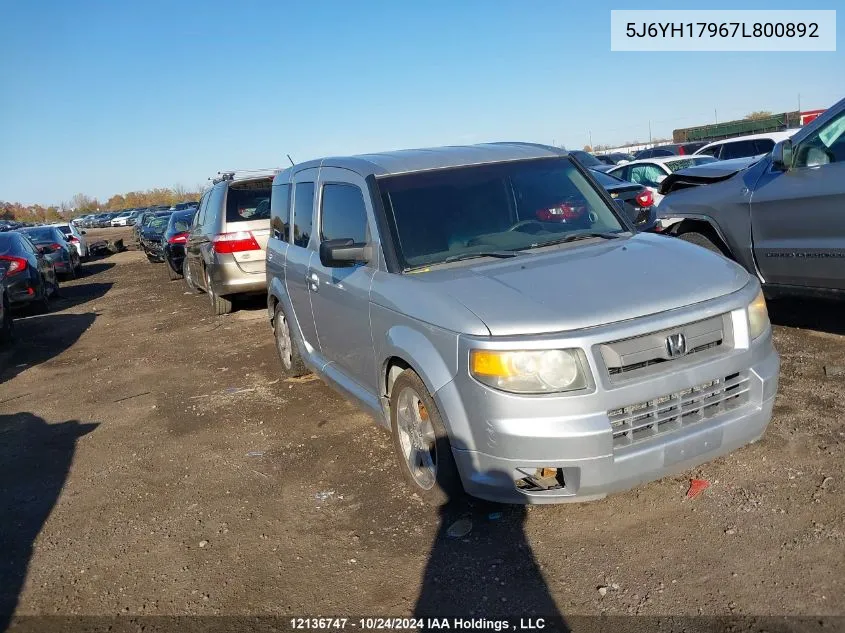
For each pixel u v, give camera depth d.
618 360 3.19
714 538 3.35
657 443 3.25
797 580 2.99
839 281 5.49
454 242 4.26
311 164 5.67
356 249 4.25
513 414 3.18
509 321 3.27
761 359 3.53
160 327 10.60
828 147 5.48
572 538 3.49
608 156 24.75
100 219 74.12
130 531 4.14
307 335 5.79
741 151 14.85
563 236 4.41
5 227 44.06
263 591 3.40
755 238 6.09
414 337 3.71
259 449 5.14
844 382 4.97
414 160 4.72
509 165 4.77
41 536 4.19
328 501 4.21
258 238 9.77
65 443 5.75
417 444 3.96
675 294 3.42
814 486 3.67
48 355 9.42
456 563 3.42
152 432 5.79
